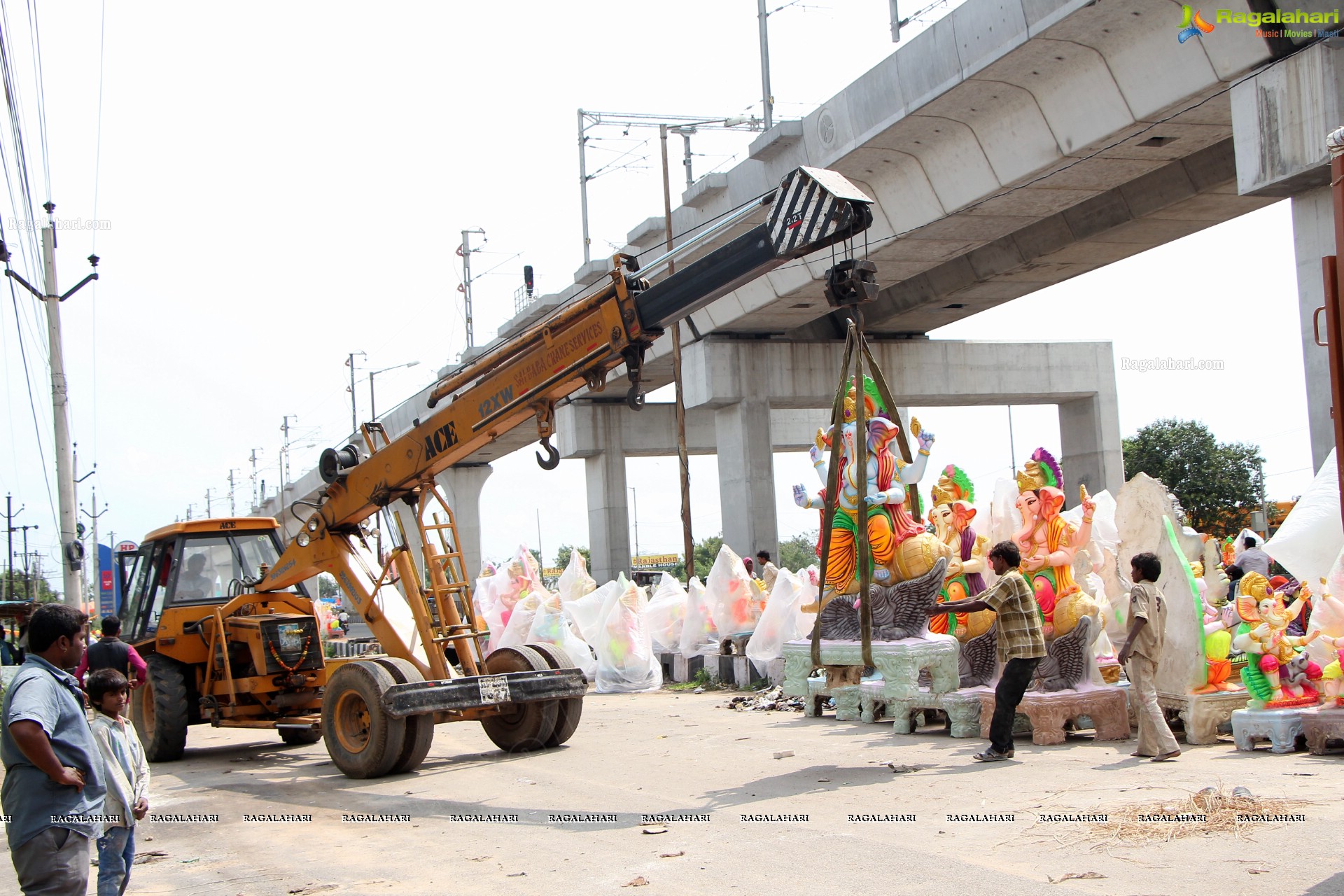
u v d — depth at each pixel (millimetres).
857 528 11391
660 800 8594
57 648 5137
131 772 6004
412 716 10500
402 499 11562
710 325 32000
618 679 18234
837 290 8992
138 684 12953
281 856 7516
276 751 13461
